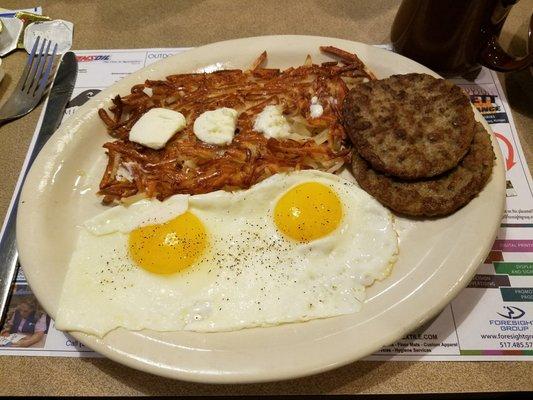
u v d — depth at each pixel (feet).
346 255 0.83
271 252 0.84
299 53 1.08
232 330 0.76
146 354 0.71
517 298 0.82
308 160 0.94
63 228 0.89
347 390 0.75
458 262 0.77
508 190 0.93
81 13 1.30
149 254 0.83
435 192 0.83
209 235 0.85
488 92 1.07
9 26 1.26
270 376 0.68
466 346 0.77
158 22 1.27
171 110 0.99
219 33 1.24
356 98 0.93
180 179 0.91
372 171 0.88
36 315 0.84
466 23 0.94
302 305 0.78
